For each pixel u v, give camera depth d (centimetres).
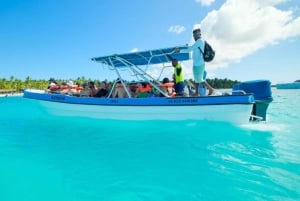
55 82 1275
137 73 898
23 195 357
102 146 606
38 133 788
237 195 337
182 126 796
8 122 1051
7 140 693
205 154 510
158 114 843
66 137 720
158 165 461
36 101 1173
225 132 690
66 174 431
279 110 1229
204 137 648
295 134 654
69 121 1016
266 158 473
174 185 376
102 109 937
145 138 669
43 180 408
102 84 1055
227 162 459
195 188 363
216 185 369
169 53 873
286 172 404
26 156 537
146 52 877
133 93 988
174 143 605
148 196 345
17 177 422
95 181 400
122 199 339
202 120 789
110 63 984
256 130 703
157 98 839
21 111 1554
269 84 782
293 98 2291
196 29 809
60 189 374
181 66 867
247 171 413
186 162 469
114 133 752
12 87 9150
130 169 446
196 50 805
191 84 959
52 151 574
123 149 573
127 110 889
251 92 793
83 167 464
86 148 592
